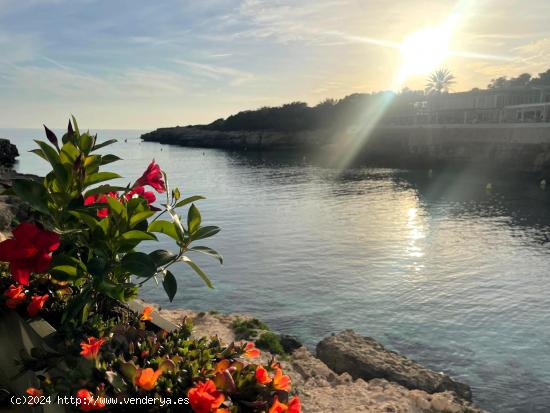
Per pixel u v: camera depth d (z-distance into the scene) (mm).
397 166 101125
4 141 92750
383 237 37062
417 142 106562
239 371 2121
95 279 2373
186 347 2465
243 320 12047
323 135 149375
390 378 10477
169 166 109875
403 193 62438
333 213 48375
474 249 33125
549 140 75875
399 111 128875
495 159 85688
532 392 13742
